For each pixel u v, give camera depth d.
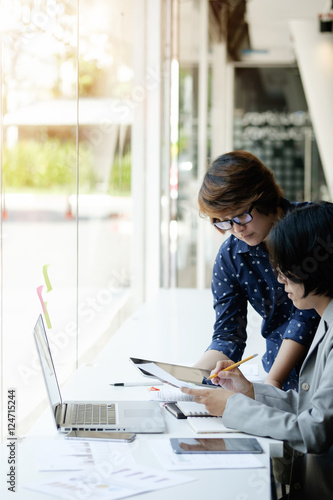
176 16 5.39
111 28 4.01
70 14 2.99
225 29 7.72
